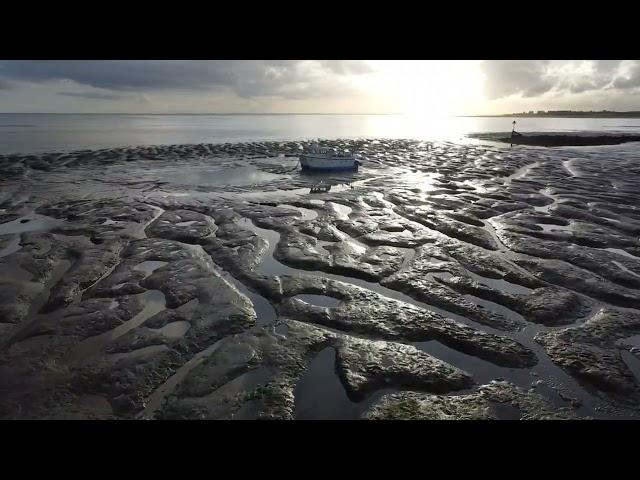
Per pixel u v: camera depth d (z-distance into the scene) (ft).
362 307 28.63
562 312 27.81
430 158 127.13
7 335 25.72
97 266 36.32
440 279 33.45
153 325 26.48
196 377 21.31
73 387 20.80
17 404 19.61
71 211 58.18
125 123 530.27
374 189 75.10
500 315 27.71
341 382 21.20
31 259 38.24
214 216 54.80
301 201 64.39
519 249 40.40
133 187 80.23
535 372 21.88
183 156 136.46
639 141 198.80
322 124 539.70
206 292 31.07
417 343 24.59
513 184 77.56
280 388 20.48
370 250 40.73
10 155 126.41
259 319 27.63
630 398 19.75
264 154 144.66
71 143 187.93
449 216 53.21
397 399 19.81
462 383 20.92
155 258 38.63
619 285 31.91
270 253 40.65
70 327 26.35
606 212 54.39
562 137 212.64
